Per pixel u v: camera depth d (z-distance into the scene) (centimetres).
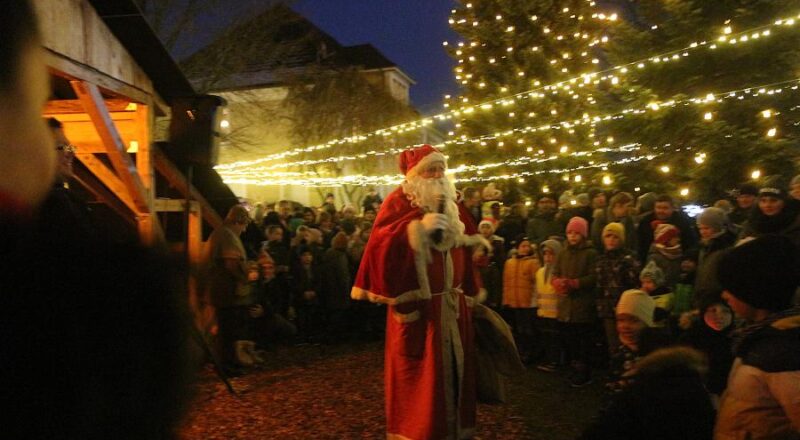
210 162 689
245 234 1108
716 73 1102
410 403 465
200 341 96
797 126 1077
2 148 68
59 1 543
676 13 1113
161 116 788
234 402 668
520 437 560
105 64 626
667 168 1057
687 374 245
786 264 260
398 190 482
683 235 757
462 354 472
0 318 68
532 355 842
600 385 721
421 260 450
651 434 238
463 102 1775
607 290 675
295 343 1030
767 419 230
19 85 69
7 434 68
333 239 1049
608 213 908
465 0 1794
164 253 82
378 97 2592
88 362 71
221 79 1970
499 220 1070
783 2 1057
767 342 236
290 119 2536
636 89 1114
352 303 1052
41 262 71
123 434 74
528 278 836
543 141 1622
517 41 1736
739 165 1003
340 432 579
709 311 466
